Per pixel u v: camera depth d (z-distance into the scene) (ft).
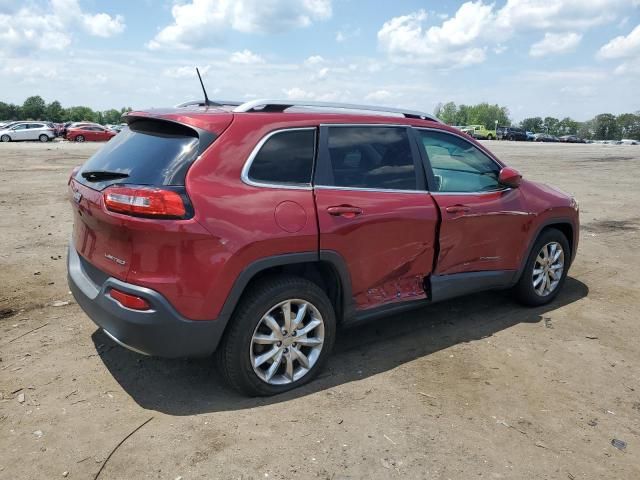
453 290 14.64
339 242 11.78
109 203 10.16
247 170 10.84
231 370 10.90
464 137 15.38
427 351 13.96
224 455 9.46
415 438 10.16
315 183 11.76
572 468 9.55
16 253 21.33
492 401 11.60
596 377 12.87
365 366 13.03
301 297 11.45
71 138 129.90
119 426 10.25
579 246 25.96
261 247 10.62
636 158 90.74
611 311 17.26
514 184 15.55
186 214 9.92
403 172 13.51
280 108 12.12
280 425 10.41
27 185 41.39
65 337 13.93
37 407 10.77
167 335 10.12
